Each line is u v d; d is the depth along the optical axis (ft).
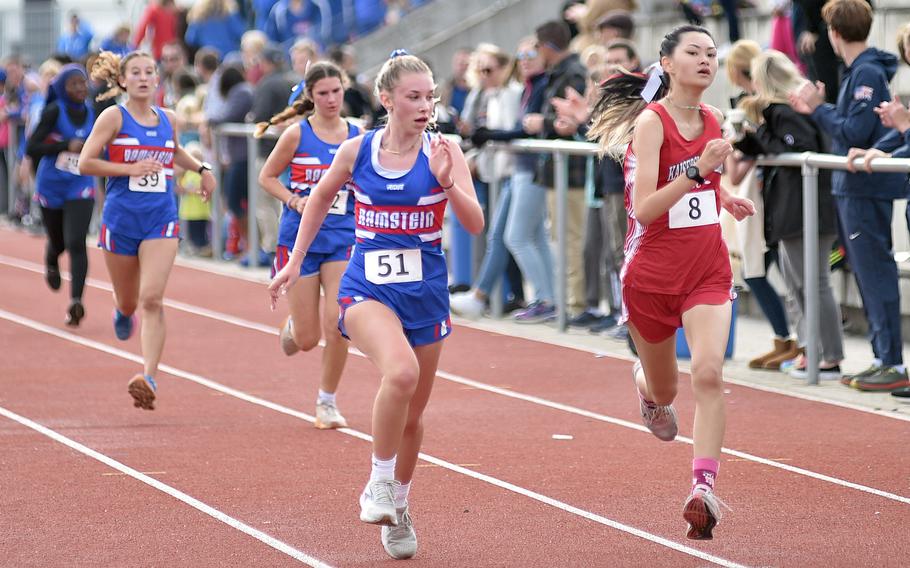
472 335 91.66
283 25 162.50
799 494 51.67
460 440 61.57
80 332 94.27
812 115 70.59
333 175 44.45
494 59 96.84
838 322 74.18
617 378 76.48
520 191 92.79
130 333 73.61
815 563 42.91
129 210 67.51
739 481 53.83
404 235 43.65
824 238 73.20
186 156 70.49
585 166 90.38
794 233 73.05
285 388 74.43
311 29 162.30
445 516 48.98
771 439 61.16
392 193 43.32
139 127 68.13
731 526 47.37
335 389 64.28
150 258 67.00
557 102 85.61
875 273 70.28
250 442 61.21
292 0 162.91
